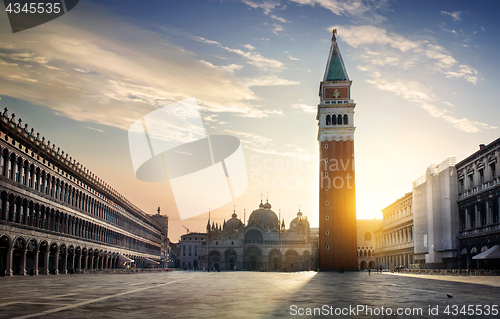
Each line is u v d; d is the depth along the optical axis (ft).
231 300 108.68
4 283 169.78
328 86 510.58
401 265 539.70
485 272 312.09
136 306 92.94
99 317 75.41
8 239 230.27
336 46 528.22
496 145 311.88
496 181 312.91
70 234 321.52
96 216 390.01
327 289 155.02
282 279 262.47
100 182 401.49
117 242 468.34
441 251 383.86
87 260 365.81
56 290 134.72
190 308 90.33
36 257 265.34
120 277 266.36
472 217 353.51
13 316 75.00
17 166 241.55
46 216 281.13
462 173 368.27
